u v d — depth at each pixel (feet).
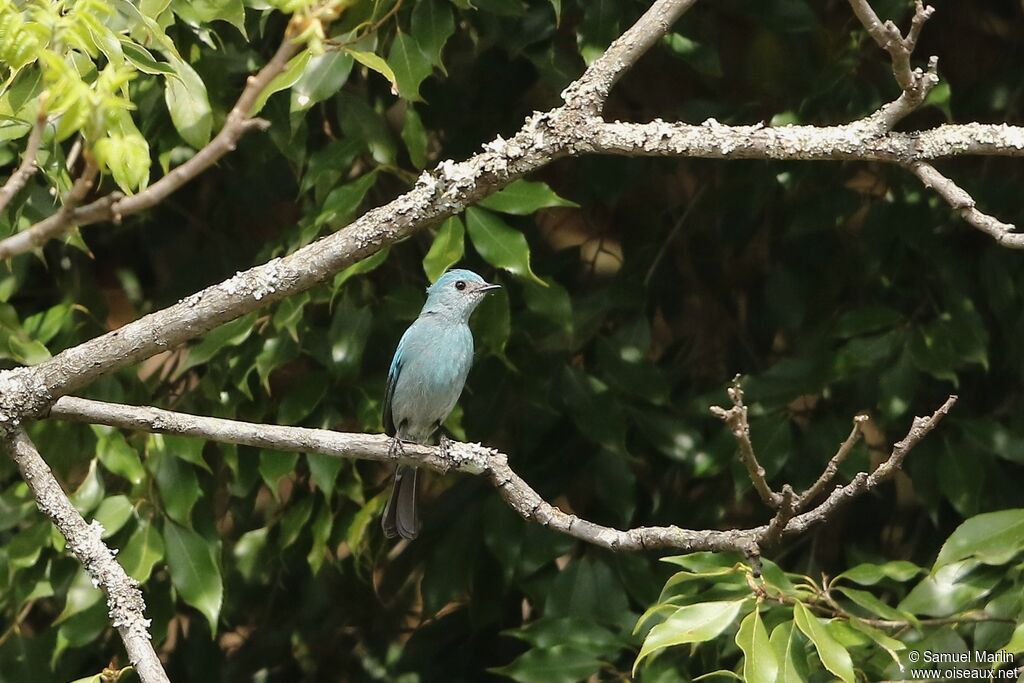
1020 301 35.37
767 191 36.96
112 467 31.27
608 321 36.94
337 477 34.45
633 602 35.91
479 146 36.70
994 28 40.45
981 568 28.53
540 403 34.47
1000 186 36.24
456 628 39.17
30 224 30.99
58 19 17.29
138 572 31.32
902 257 36.14
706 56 32.91
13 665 34.83
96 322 37.22
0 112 24.45
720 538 20.83
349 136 32.68
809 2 39.88
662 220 39.83
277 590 40.65
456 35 37.32
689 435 35.06
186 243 40.42
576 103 22.53
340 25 28.45
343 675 40.45
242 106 14.71
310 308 34.60
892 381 33.32
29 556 31.99
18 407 22.91
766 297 38.11
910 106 21.12
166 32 31.24
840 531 39.24
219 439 24.66
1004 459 36.81
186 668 39.40
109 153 14.67
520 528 34.94
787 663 24.45
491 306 32.55
